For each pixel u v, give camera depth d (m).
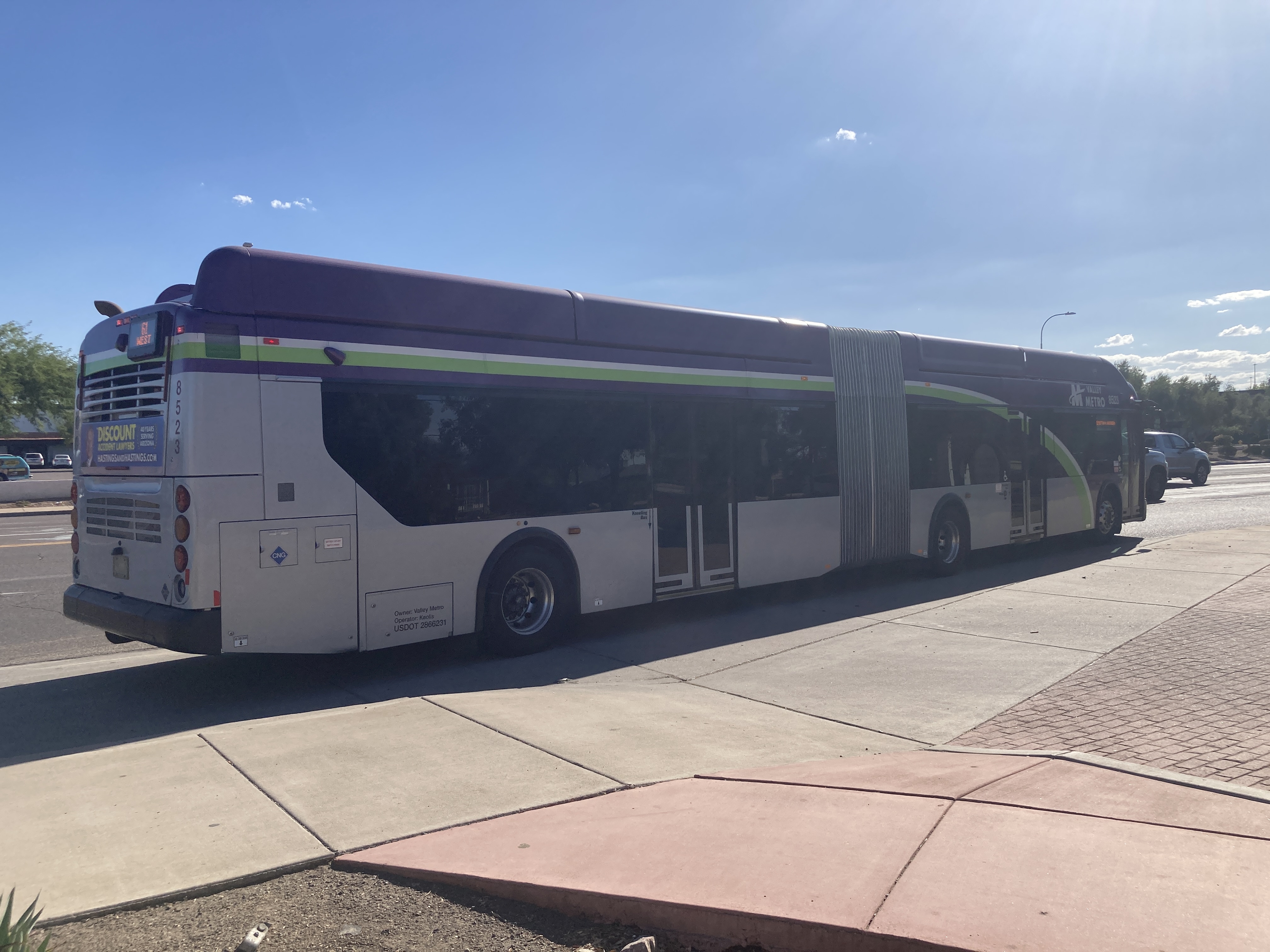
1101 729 5.98
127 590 7.50
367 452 7.66
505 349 8.64
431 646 9.41
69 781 4.91
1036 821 4.24
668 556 10.06
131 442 7.42
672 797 4.73
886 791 4.73
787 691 7.33
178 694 7.61
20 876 3.81
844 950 3.27
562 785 4.91
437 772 5.08
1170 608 10.20
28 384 47.66
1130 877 3.63
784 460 11.41
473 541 8.38
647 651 9.07
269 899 3.70
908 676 7.68
